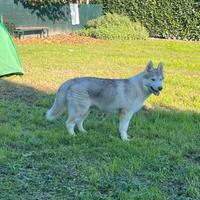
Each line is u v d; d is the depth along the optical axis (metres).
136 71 16.06
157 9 28.94
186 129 8.94
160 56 20.34
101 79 8.16
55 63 17.02
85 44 23.77
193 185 6.13
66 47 22.17
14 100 11.06
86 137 8.07
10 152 7.14
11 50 14.25
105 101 8.09
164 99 11.74
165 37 29.27
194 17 28.31
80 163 6.80
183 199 5.79
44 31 27.84
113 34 26.45
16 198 5.65
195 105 11.38
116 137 8.27
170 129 8.98
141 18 29.39
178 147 7.80
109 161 6.95
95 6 30.47
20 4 27.25
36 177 6.29
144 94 8.24
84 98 8.01
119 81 8.16
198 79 15.05
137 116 9.84
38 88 12.51
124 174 6.51
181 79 14.77
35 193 5.83
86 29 28.11
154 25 29.23
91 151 7.35
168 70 16.80
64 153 7.22
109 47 22.84
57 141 7.79
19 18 27.38
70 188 5.97
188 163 7.10
